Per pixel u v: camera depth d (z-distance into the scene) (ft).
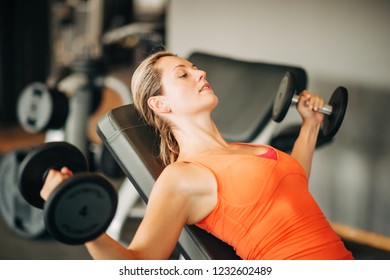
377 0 8.97
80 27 17.04
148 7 22.02
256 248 4.75
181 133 5.41
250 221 4.72
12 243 9.36
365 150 9.46
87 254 8.97
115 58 22.00
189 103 5.32
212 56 9.08
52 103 9.77
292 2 9.89
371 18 9.09
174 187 4.63
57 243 9.43
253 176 4.75
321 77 9.80
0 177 9.63
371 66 9.21
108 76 11.19
